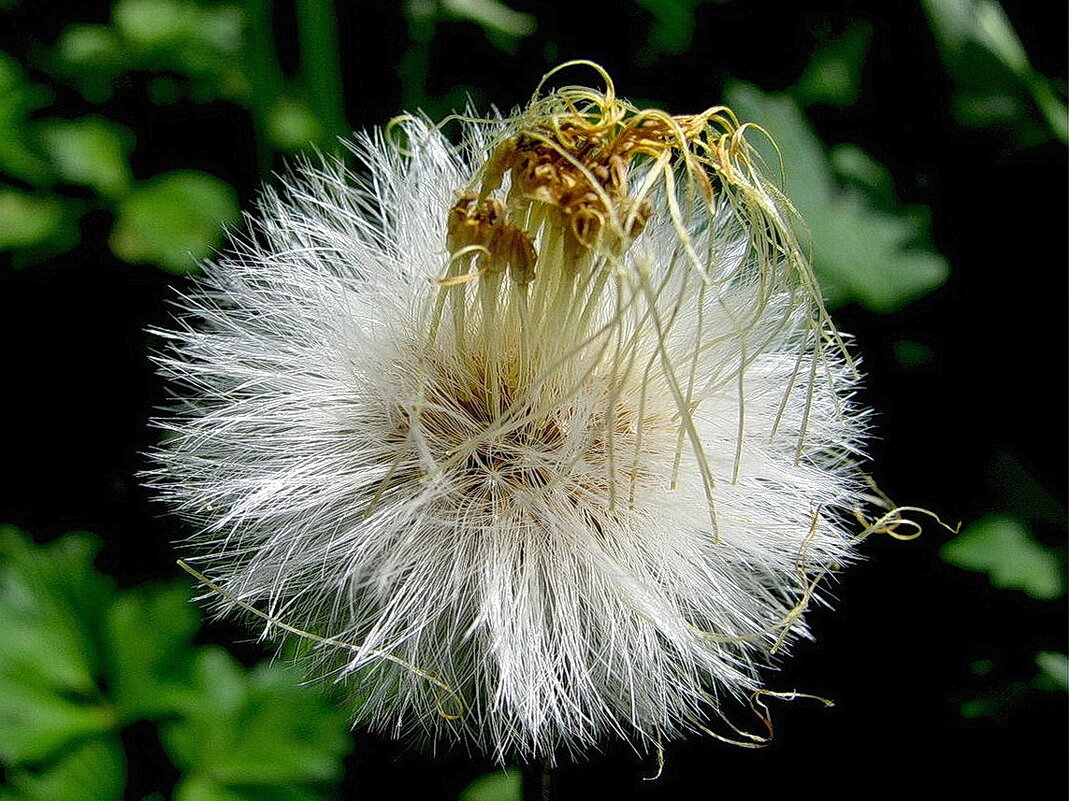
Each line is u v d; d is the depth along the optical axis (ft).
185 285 0.23
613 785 0.20
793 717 0.20
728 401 0.16
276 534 0.15
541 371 0.15
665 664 0.15
